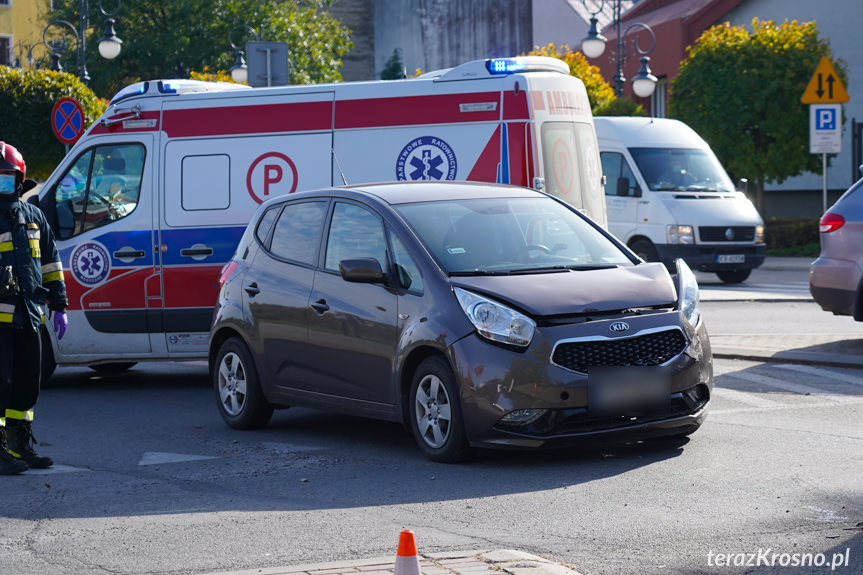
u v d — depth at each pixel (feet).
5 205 35.27
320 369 39.45
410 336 35.73
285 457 37.52
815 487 30.58
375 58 365.20
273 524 28.58
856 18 166.09
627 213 99.25
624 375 33.78
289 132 53.01
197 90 55.57
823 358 54.49
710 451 35.63
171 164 53.93
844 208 57.98
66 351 54.85
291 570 23.79
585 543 26.03
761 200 144.25
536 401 33.24
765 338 63.26
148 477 35.06
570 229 39.37
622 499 30.01
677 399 34.86
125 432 43.16
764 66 135.74
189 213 53.57
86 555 26.23
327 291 39.22
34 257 35.58
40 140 128.06
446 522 28.35
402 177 51.98
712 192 99.14
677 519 27.81
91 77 269.23
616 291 35.19
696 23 180.96
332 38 290.76
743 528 26.81
